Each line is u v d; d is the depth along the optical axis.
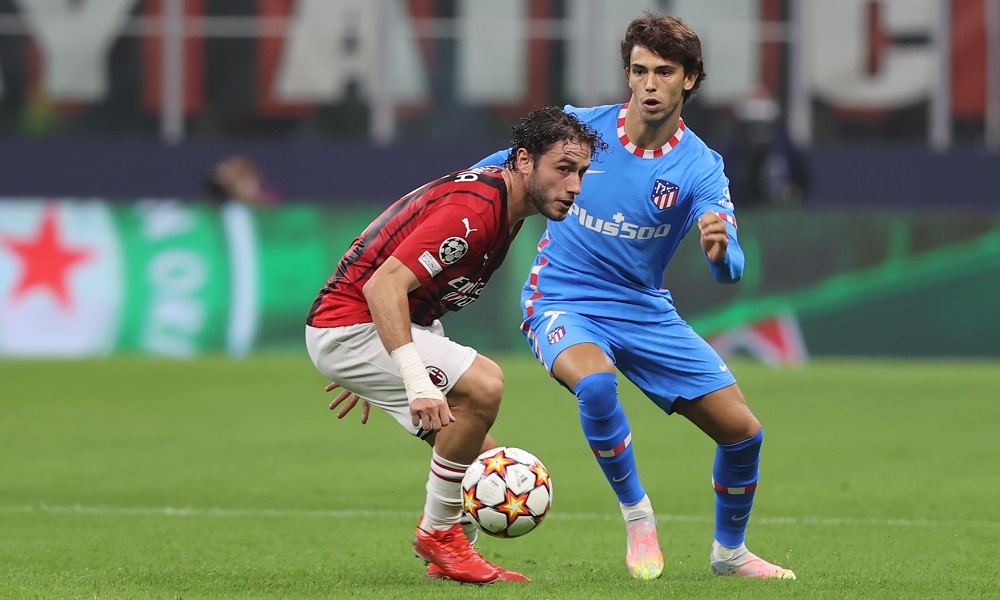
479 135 75.81
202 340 54.22
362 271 19.62
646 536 20.44
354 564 21.62
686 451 35.53
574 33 75.25
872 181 73.38
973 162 73.00
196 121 76.44
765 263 53.75
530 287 22.09
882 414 42.09
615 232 21.25
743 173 60.75
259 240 54.06
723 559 20.89
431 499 19.69
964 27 73.81
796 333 53.81
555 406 43.53
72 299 54.25
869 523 25.84
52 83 76.44
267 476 31.44
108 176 75.00
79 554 22.45
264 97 76.19
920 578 20.16
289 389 46.88
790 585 19.31
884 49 74.25
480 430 19.36
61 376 49.25
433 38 75.56
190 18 76.00
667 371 21.14
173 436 37.75
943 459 34.16
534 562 22.08
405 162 74.25
